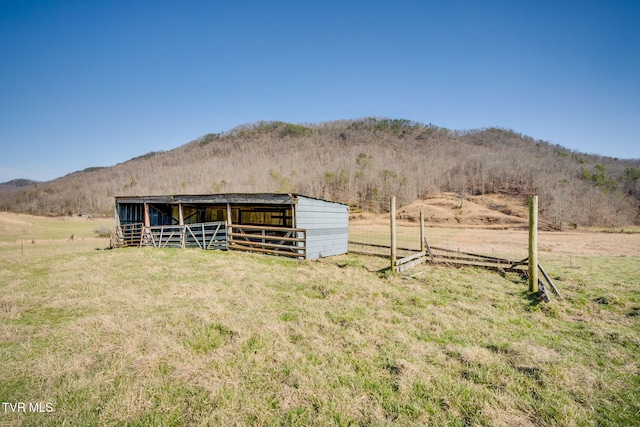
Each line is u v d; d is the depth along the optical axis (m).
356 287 8.20
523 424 3.17
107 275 9.48
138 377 3.86
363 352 4.61
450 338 5.27
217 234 16.80
